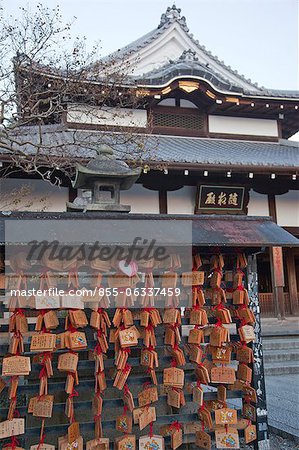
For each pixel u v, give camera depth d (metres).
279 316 14.89
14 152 8.92
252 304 4.21
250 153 14.49
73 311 3.51
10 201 11.53
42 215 3.65
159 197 13.03
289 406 6.31
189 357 4.00
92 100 11.70
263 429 3.99
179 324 3.83
